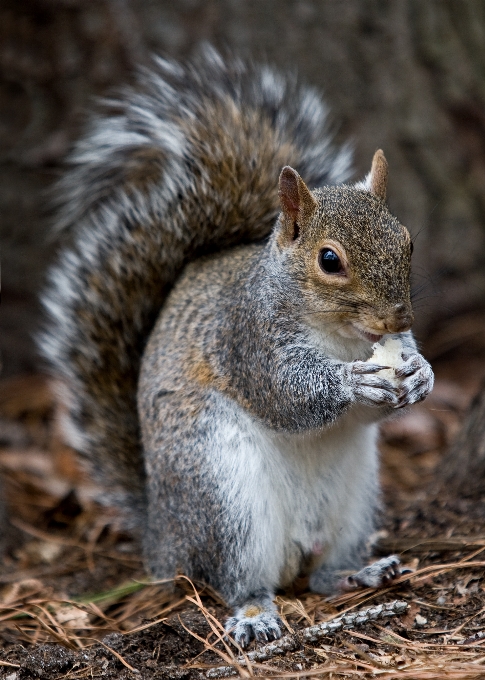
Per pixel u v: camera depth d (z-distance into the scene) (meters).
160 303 10.19
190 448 8.48
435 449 12.57
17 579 9.55
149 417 9.09
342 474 8.67
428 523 9.50
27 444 12.94
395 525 9.73
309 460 8.55
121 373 10.39
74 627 8.22
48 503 11.55
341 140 14.52
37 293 14.48
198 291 9.39
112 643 7.42
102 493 10.38
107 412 10.44
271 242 8.46
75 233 12.65
